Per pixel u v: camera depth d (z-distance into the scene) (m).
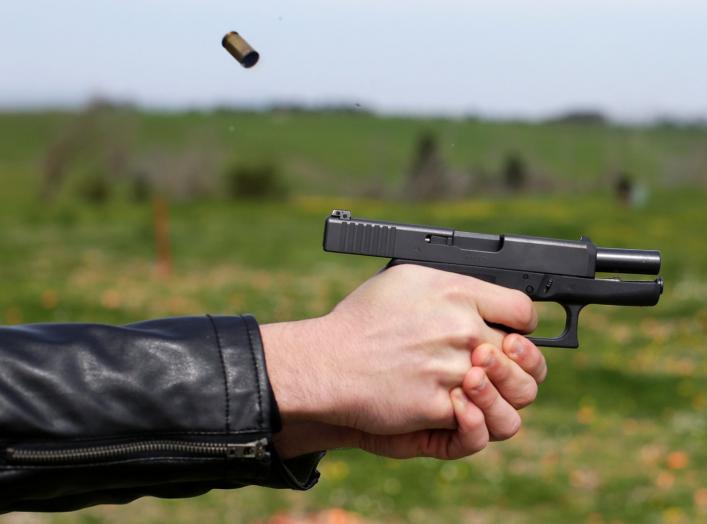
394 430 1.34
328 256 18.67
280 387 1.31
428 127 29.17
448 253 1.61
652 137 32.53
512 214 25.16
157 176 30.47
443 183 28.11
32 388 1.22
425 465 7.02
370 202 28.22
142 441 1.25
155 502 6.08
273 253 18.97
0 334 1.27
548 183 28.28
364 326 1.35
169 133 32.81
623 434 8.08
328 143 30.94
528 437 7.92
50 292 14.17
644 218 24.14
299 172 29.55
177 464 1.25
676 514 6.09
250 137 31.27
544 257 1.63
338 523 5.76
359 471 6.84
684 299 14.58
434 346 1.34
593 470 7.02
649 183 28.17
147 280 15.91
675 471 7.00
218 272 16.91
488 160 28.89
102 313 13.12
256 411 1.27
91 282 15.36
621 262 1.64
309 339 1.34
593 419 8.54
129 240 20.05
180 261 17.95
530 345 1.40
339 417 1.33
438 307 1.37
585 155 30.45
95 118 33.94
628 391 9.67
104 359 1.26
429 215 25.33
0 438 1.21
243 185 29.09
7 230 21.53
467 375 1.35
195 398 1.26
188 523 5.75
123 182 30.97
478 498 6.40
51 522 5.62
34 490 1.22
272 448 1.29
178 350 1.28
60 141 33.59
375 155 29.55
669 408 9.02
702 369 10.57
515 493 6.49
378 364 1.33
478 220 24.03
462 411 1.34
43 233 21.09
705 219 24.03
